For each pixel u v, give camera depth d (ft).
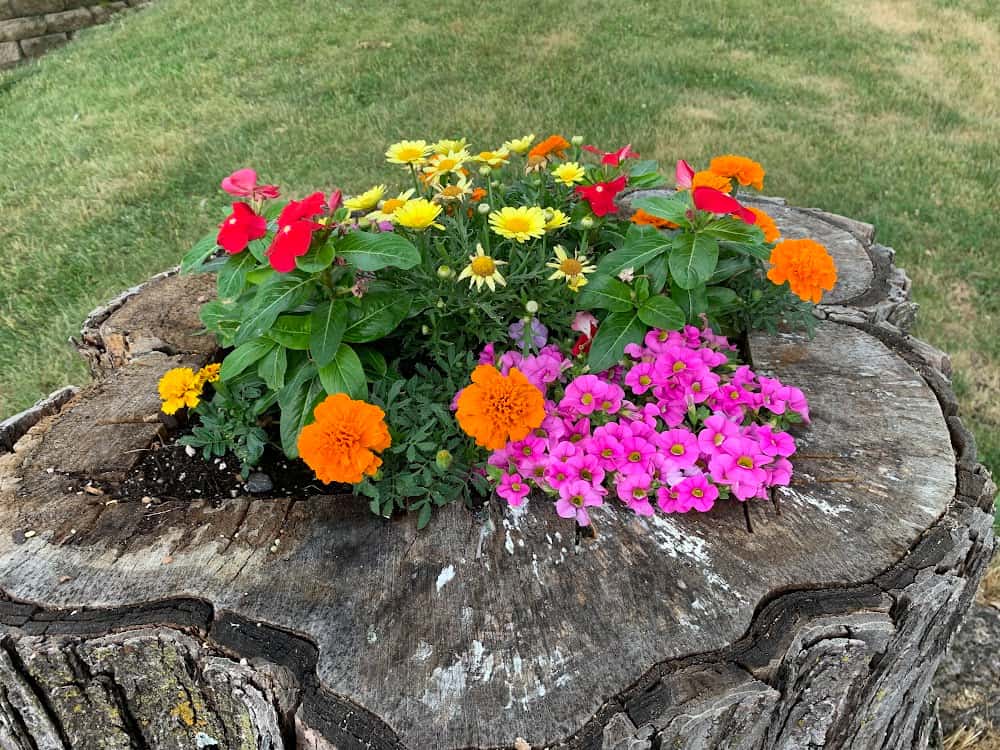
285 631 4.75
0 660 4.84
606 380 6.48
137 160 18.37
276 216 6.45
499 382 4.98
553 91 20.58
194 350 7.80
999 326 13.34
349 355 5.69
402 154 7.15
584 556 5.10
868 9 28.19
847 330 7.35
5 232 16.06
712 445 5.43
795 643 4.55
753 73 22.40
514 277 6.32
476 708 4.29
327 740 4.25
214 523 5.53
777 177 16.99
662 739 4.22
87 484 6.00
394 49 23.50
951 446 5.89
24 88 24.38
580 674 4.42
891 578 4.90
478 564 5.09
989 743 7.63
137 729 5.43
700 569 4.97
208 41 25.38
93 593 5.01
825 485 5.56
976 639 8.37
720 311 6.92
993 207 16.52
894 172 17.62
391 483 5.52
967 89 22.27
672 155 17.66
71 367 12.07
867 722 5.55
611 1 27.35
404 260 5.37
